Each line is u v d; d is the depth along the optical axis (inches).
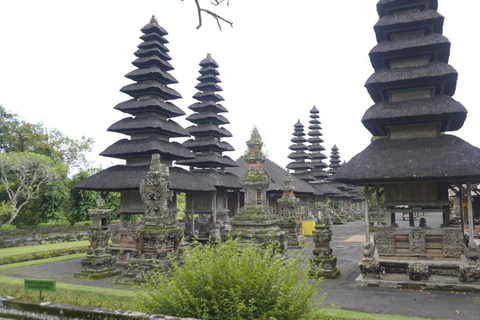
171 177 1104.2
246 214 820.0
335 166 2898.6
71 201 1685.5
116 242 943.0
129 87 1123.9
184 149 1204.5
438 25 687.7
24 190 1631.4
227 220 1485.0
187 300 299.9
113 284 656.4
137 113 1140.5
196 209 1444.4
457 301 524.1
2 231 1105.4
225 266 311.7
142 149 1041.5
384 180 632.4
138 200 1008.9
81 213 1603.1
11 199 1507.1
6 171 1563.7
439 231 638.5
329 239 732.0
